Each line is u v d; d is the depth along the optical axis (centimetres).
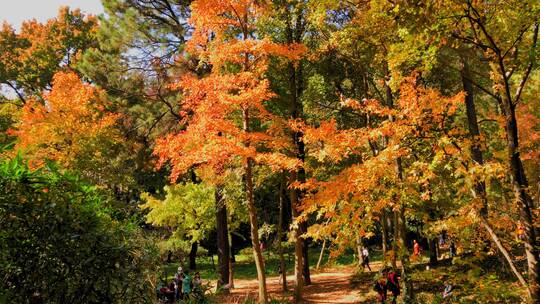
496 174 629
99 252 388
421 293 1350
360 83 1709
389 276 1309
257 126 1750
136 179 2659
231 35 1401
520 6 607
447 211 1061
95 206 424
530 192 768
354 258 2550
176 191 2438
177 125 2094
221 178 1616
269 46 1255
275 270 2567
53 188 393
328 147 857
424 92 760
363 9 1023
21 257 360
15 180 370
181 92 2009
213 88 1286
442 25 601
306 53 1483
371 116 1508
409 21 572
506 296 630
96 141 1870
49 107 1962
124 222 466
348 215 867
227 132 1297
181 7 2191
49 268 368
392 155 743
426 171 715
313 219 2253
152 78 2177
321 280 2050
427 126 707
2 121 2875
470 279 680
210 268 2847
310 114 1864
